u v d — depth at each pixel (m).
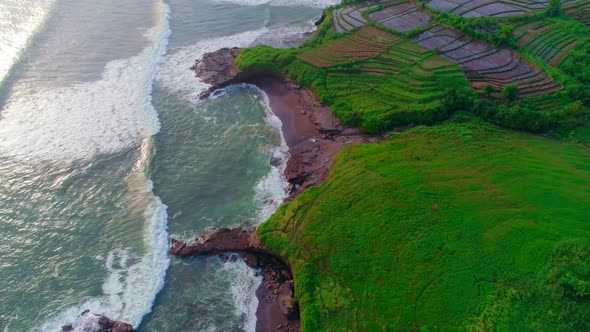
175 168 58.00
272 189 54.75
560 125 58.66
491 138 56.38
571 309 37.09
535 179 49.44
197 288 44.69
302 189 53.09
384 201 48.06
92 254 47.59
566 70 66.38
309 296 41.06
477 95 62.28
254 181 56.09
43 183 55.38
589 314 36.69
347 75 69.06
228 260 47.03
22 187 54.75
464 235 43.81
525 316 37.12
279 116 66.50
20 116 64.81
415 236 44.09
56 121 64.44
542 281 39.28
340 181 51.66
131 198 53.88
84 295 43.75
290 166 56.78
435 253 42.44
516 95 61.78
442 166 52.00
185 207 52.81
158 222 50.81
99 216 51.66
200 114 67.38
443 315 37.84
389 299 39.50
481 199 47.44
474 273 40.56
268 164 58.47
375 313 38.81
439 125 59.44
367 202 48.22
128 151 60.50
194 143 62.00
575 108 59.06
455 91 61.53
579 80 64.31
